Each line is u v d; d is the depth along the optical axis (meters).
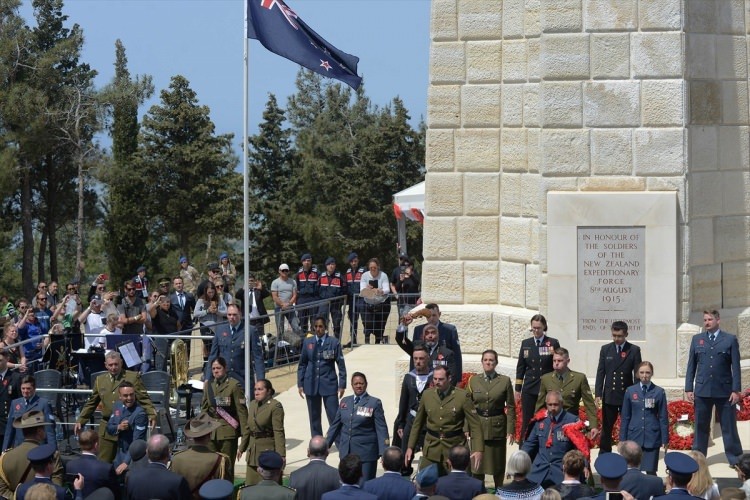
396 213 34.44
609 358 16.53
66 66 56.72
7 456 13.74
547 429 14.36
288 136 62.53
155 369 21.11
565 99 19.02
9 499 13.69
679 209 18.84
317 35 19.02
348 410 15.56
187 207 58.88
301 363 18.25
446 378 14.82
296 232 60.00
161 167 58.66
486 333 20.31
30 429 13.82
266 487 12.03
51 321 24.53
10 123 53.22
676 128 18.81
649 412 15.59
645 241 18.83
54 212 58.44
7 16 54.16
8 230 57.56
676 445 17.69
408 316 17.58
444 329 17.75
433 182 20.64
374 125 66.94
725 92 19.56
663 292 18.81
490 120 20.34
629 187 18.94
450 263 20.64
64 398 20.03
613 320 18.92
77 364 20.50
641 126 18.86
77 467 13.22
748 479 11.39
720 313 19.64
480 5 20.31
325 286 26.36
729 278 19.86
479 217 20.50
